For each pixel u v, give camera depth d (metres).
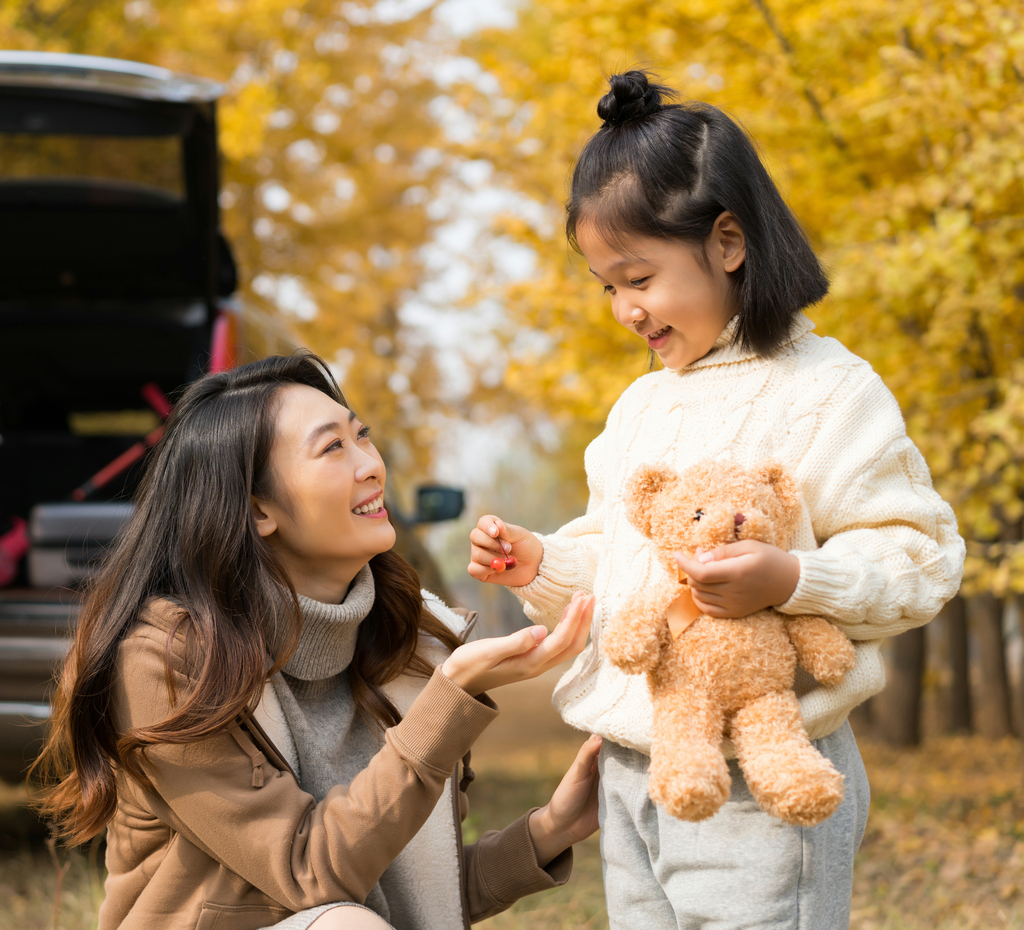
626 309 1.62
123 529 1.81
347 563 1.79
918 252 3.82
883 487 1.55
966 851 3.96
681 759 1.29
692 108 1.63
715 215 1.56
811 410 1.56
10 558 4.32
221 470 1.71
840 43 4.29
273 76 8.18
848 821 1.53
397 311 12.55
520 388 5.78
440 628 1.99
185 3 7.84
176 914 1.62
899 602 1.48
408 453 12.92
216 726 1.54
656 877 1.59
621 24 4.92
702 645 1.36
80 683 1.64
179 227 4.19
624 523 1.68
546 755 7.95
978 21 3.95
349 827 1.53
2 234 4.17
